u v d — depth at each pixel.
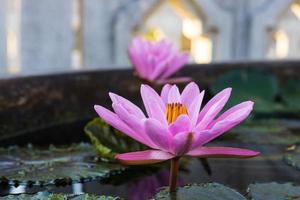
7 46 1.57
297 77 1.65
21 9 1.54
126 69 1.34
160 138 0.58
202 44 2.00
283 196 0.69
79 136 1.04
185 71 1.46
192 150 0.60
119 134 0.85
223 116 0.61
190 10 1.95
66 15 1.64
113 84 1.30
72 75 1.19
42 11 1.57
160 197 0.65
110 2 1.77
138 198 0.71
